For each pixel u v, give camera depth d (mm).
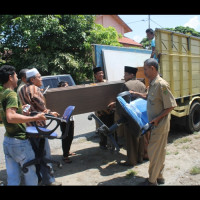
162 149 3434
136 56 8117
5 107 2840
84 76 13375
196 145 5363
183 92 6039
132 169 4289
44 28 11055
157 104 3408
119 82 4773
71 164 4664
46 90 3814
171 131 6723
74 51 13242
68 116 2959
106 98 4562
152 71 3439
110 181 3822
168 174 3975
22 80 4156
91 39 12641
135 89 4391
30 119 2725
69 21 12344
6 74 2902
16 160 2965
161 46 5203
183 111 6023
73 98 4074
